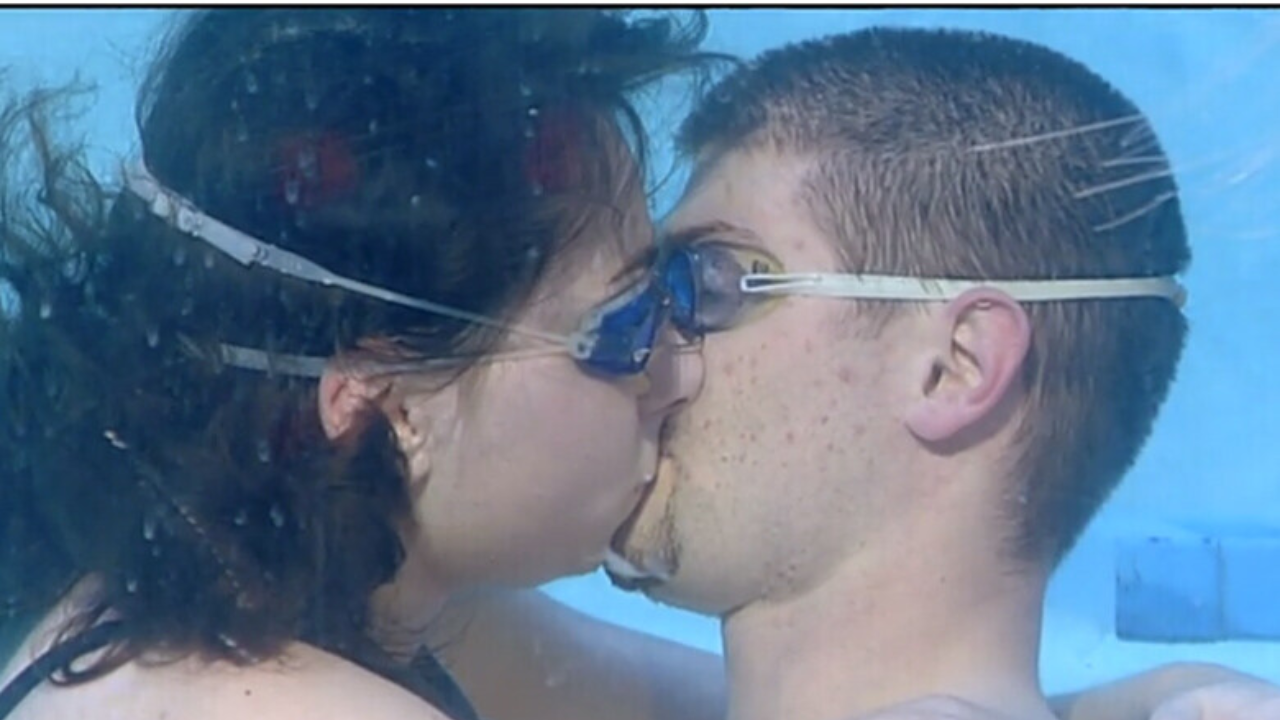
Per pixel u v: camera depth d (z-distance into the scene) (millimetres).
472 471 4516
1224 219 5266
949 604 4785
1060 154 4695
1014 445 4727
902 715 4453
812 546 4793
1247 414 5305
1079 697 5406
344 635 4473
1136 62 5402
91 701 4398
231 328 4309
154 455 4371
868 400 4680
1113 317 4754
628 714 5758
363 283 4289
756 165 4809
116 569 4434
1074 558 5348
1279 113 5316
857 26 5324
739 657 5035
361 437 4371
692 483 4828
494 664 5641
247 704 4301
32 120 4793
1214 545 5379
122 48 5281
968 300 4613
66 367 4438
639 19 4906
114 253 4418
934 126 4691
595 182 4480
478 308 4367
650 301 4578
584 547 4742
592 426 4562
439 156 4309
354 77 4336
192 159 4344
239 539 4348
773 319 4707
